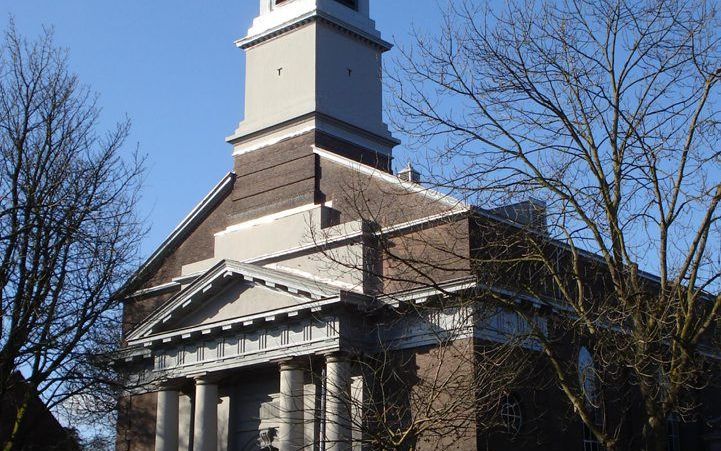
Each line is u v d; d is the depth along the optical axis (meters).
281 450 40.09
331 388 38.34
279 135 48.12
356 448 38.78
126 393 47.38
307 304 40.00
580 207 22.61
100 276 34.09
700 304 23.89
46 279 32.38
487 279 24.64
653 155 22.47
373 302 39.50
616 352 22.41
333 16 49.28
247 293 43.06
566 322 24.44
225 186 49.34
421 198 40.03
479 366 28.50
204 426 43.16
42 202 32.41
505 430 38.53
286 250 44.38
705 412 50.03
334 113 48.00
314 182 45.62
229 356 42.97
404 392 35.44
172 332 44.28
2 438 45.53
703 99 22.23
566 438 40.94
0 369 32.31
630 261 22.41
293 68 48.91
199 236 49.81
